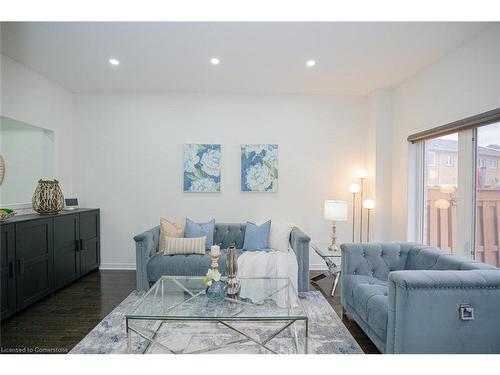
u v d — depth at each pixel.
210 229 3.57
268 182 4.09
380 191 3.89
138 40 2.60
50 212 3.23
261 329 2.37
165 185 4.09
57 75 3.45
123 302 2.87
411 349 1.65
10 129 3.59
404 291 1.65
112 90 3.98
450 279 1.66
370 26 2.35
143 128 4.06
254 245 3.41
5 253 2.43
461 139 2.72
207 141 4.08
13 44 2.69
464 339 1.67
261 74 3.39
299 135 4.11
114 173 4.07
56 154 3.72
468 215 2.66
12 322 2.46
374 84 3.70
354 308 2.33
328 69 3.23
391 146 3.88
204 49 2.77
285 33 2.46
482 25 2.31
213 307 2.00
